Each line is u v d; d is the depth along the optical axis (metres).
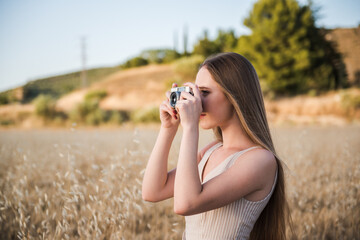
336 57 31.38
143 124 21.12
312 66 29.19
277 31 28.28
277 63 28.20
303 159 3.80
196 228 1.05
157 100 34.69
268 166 0.98
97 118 22.88
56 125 22.92
